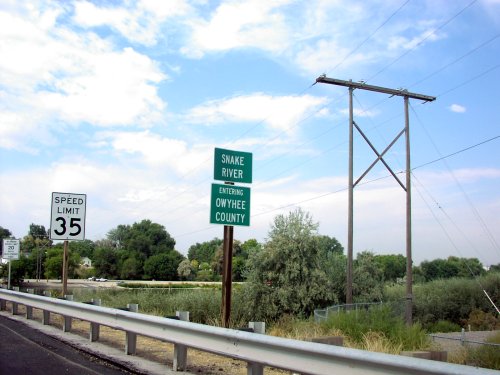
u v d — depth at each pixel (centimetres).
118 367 891
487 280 3541
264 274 2464
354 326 1493
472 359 1359
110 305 2423
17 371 852
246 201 1482
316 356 580
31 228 15325
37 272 8188
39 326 1478
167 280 11850
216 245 15050
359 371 527
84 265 13238
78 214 1844
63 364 913
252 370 696
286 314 2373
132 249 13325
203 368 884
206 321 1992
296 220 2552
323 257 2902
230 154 1475
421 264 7556
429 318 3161
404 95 2580
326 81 2430
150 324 925
